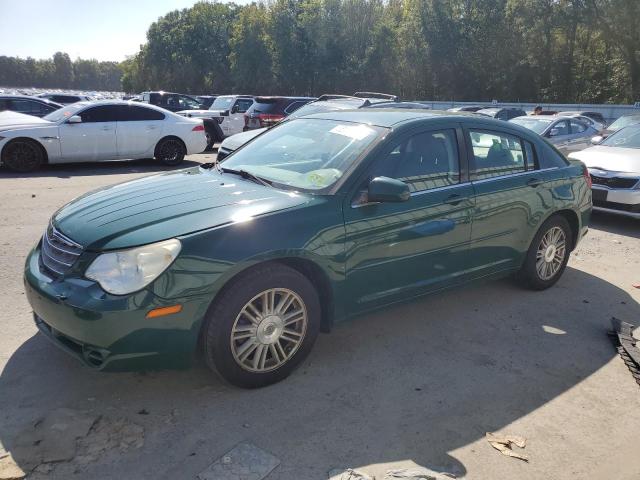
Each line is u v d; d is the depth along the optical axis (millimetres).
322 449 2838
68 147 11680
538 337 4309
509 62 44625
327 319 3645
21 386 3295
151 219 3164
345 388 3436
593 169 8211
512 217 4629
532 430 3104
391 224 3729
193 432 2934
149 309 2877
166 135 12922
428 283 4102
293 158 4066
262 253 3141
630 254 6867
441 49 45094
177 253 2939
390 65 49719
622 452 2953
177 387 3357
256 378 3318
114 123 12219
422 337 4215
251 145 4672
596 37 42219
